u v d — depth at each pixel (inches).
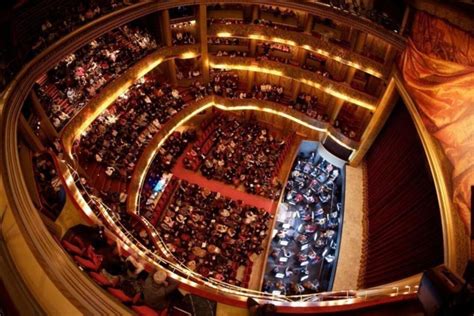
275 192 970.7
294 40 959.6
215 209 888.3
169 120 928.3
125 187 776.9
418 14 713.6
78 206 478.6
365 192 951.0
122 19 766.5
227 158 1009.5
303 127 1137.4
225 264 803.4
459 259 525.3
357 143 986.7
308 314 398.0
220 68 1077.1
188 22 956.6
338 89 965.2
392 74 825.5
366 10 836.6
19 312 231.9
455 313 216.5
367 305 380.2
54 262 311.7
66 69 724.0
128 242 523.8
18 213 319.9
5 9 548.4
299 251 904.3
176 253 784.3
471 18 539.5
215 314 407.5
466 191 522.6
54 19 659.4
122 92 820.0
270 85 1119.6
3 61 528.7
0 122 442.0
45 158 522.9
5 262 264.1
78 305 287.6
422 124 669.3
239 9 988.6
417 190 737.6
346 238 876.6
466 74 542.0
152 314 351.9
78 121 708.7
